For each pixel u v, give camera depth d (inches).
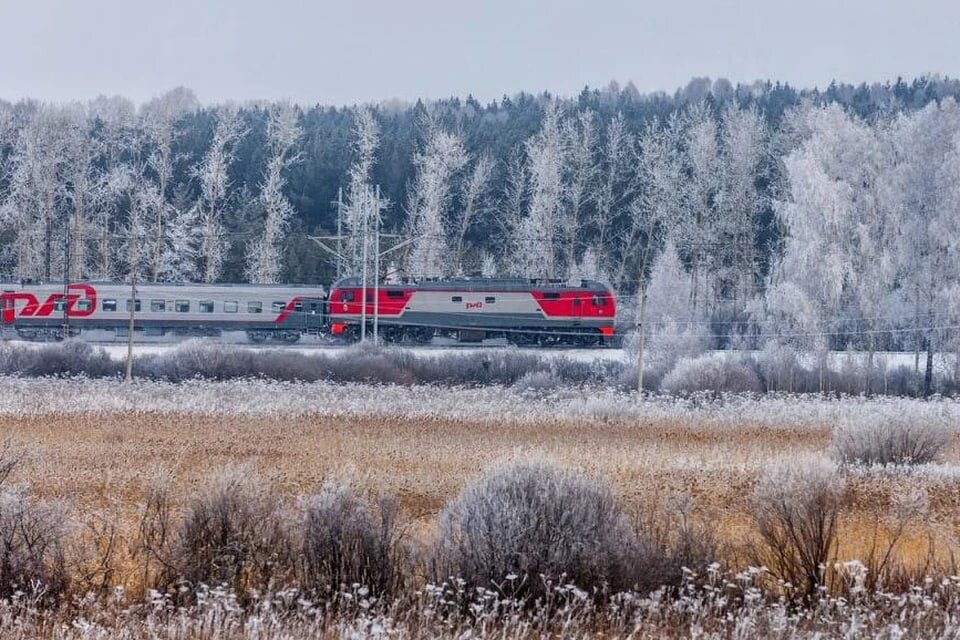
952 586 1065.5
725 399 3191.4
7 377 3540.8
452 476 1743.4
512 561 1007.6
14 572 998.4
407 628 884.6
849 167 4825.3
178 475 1700.3
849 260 4500.5
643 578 1033.5
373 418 2664.9
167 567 1034.1
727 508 1531.7
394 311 5002.5
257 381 3486.7
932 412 2883.9
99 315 4982.8
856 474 1836.9
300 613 903.7
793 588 1074.1
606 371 4156.0
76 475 1705.2
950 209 4360.2
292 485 1644.9
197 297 5024.6
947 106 4554.6
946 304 4249.5
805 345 4296.3
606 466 1854.1
